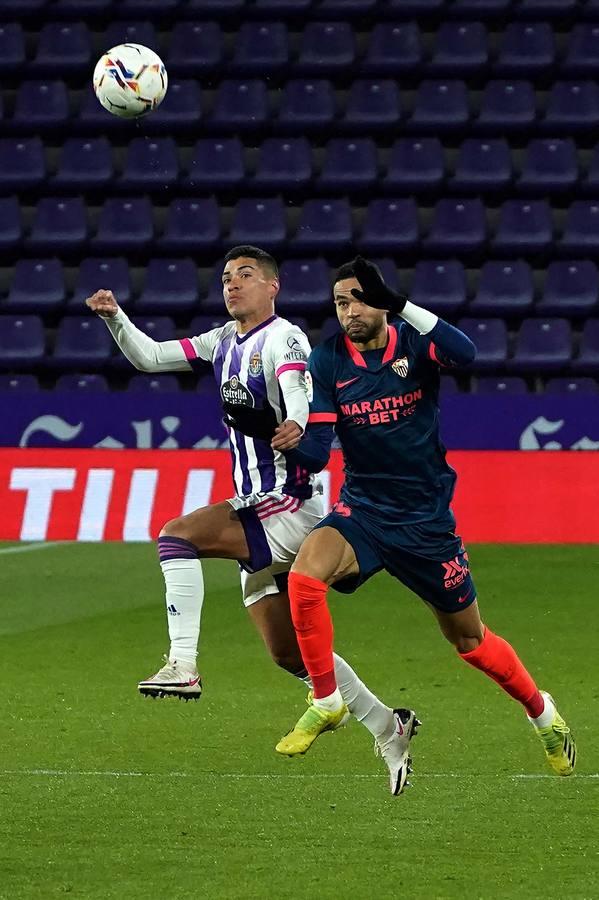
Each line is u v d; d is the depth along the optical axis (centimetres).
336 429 2219
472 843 2019
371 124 6731
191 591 2230
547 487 5075
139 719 2842
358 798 2264
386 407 2166
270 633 2380
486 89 6806
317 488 2355
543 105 6900
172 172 6612
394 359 2173
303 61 6919
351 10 7069
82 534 5116
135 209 6500
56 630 3769
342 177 6575
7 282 6575
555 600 4122
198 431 5400
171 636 2225
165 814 2169
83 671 3297
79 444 5428
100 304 2342
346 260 6431
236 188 6606
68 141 6688
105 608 4047
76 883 1834
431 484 2191
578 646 3547
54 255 6506
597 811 2188
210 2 7112
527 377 6059
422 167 6594
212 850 1983
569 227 6400
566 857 1955
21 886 1822
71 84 7081
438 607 2228
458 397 5312
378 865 1916
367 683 3167
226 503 2303
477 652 2236
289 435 2089
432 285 6200
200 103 6838
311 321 6300
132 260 6544
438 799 2256
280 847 1997
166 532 2262
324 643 2103
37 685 3152
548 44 6925
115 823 2116
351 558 2155
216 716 2872
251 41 6969
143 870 1891
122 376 6225
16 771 2433
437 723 2805
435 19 7119
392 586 4409
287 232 6525
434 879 1856
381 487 2189
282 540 2300
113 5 7119
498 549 4953
